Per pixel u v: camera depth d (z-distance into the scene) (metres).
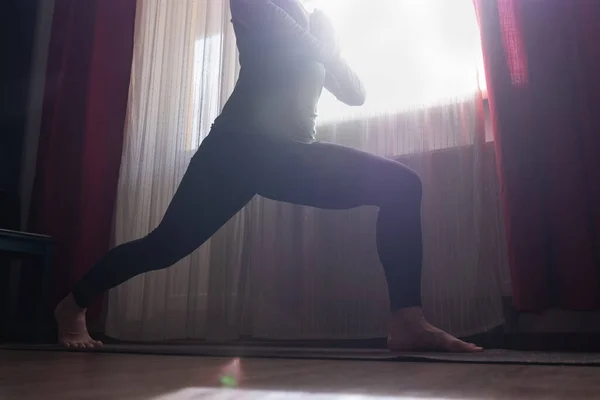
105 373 0.72
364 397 0.46
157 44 2.50
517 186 1.58
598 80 1.56
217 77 2.33
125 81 2.51
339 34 2.07
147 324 2.21
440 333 1.30
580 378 0.67
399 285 1.33
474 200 1.76
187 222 1.46
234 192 1.47
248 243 2.09
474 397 0.47
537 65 1.63
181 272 2.21
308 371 0.77
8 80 2.91
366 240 1.91
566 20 1.63
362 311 1.87
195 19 2.45
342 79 1.57
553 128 1.57
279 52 1.48
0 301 2.58
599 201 1.51
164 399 0.44
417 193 1.38
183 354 1.24
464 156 1.81
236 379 0.63
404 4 2.01
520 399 0.46
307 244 1.98
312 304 1.94
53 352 1.37
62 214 2.47
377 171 1.37
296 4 1.61
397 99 1.96
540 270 1.53
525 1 1.68
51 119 2.65
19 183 2.84
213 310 2.07
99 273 1.57
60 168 2.53
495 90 1.67
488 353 1.28
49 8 3.04
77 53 2.62
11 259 2.60
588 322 1.59
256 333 2.00
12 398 0.43
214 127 1.49
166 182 2.34
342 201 1.41
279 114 1.46
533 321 1.66
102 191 2.43
